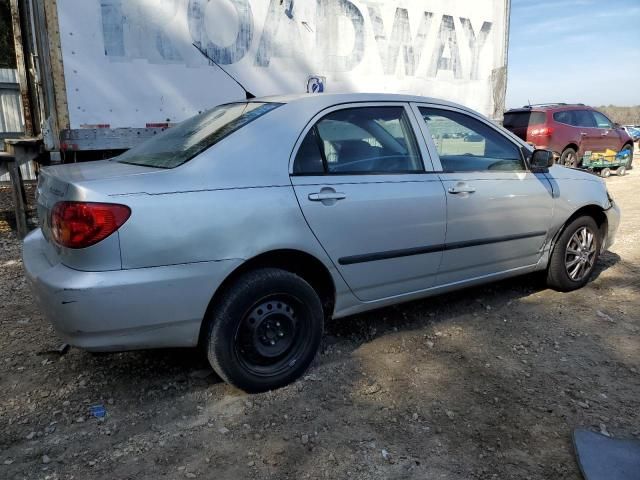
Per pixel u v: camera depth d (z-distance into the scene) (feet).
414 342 12.59
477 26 29.96
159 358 11.69
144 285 8.77
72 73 19.85
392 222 11.48
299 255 10.43
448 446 8.86
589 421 9.55
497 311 14.43
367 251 11.26
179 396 10.26
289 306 10.44
